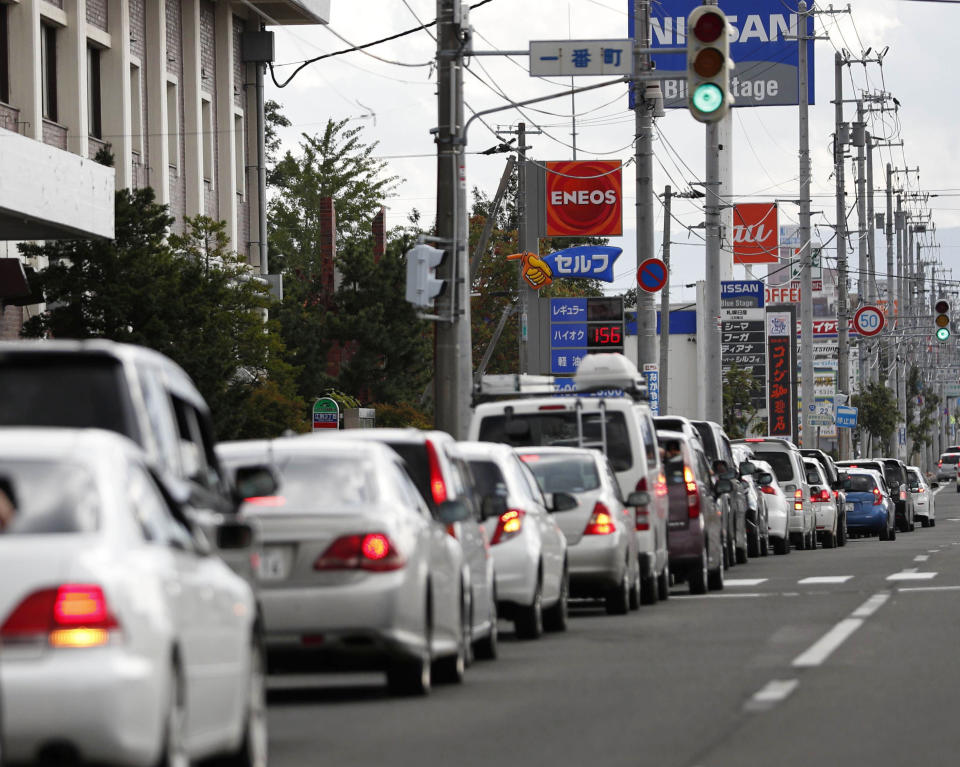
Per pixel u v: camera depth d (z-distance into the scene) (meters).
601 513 66.25
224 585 29.00
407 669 42.62
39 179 85.75
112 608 23.67
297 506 41.41
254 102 160.75
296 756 33.72
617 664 49.69
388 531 41.22
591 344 174.25
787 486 128.12
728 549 100.19
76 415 31.38
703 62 64.75
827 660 48.25
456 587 46.06
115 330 103.88
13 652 23.30
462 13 87.25
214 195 152.25
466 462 54.56
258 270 160.25
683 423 88.94
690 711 38.97
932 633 55.00
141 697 23.80
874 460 168.12
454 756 33.41
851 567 95.06
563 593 62.00
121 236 107.19
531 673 48.19
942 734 34.59
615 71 86.19
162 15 139.38
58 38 122.50
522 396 79.50
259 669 31.39
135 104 135.88
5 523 24.62
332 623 40.56
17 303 104.81
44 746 23.23
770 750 33.06
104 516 24.89
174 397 33.91
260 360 115.00
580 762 32.25
